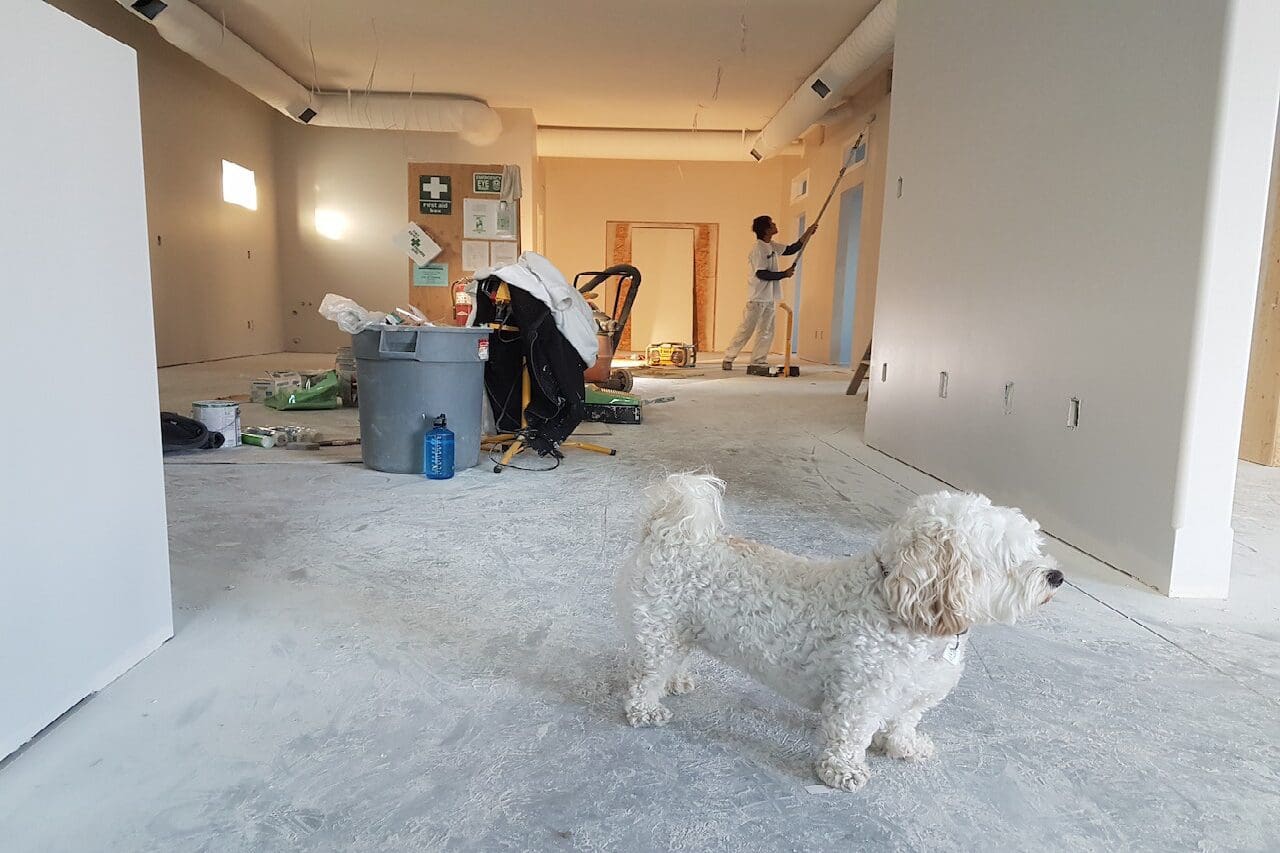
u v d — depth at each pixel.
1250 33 1.96
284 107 8.88
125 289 1.62
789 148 11.83
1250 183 2.01
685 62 8.25
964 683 1.69
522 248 10.40
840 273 10.20
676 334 13.28
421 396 3.45
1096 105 2.51
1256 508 3.29
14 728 1.36
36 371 1.37
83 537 1.51
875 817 1.26
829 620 1.29
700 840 1.19
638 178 13.02
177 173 8.28
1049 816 1.27
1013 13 3.03
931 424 3.76
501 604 2.07
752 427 5.11
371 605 2.05
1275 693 1.67
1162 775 1.38
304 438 4.12
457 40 7.70
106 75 1.54
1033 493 2.89
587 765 1.38
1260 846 1.21
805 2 6.59
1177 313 2.15
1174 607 2.12
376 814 1.24
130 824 1.20
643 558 1.45
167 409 5.16
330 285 10.91
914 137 4.05
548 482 3.43
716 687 1.67
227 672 1.67
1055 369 2.75
